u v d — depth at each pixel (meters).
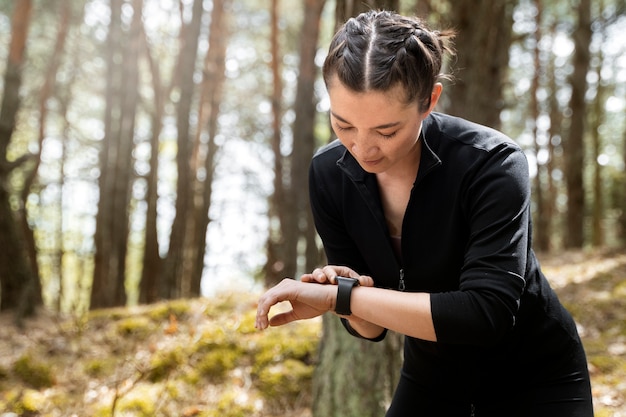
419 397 1.88
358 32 1.33
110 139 11.23
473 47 5.93
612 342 4.62
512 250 1.39
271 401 4.04
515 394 1.72
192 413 3.86
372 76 1.27
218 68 11.84
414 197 1.52
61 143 14.46
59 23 11.66
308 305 1.53
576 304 5.44
